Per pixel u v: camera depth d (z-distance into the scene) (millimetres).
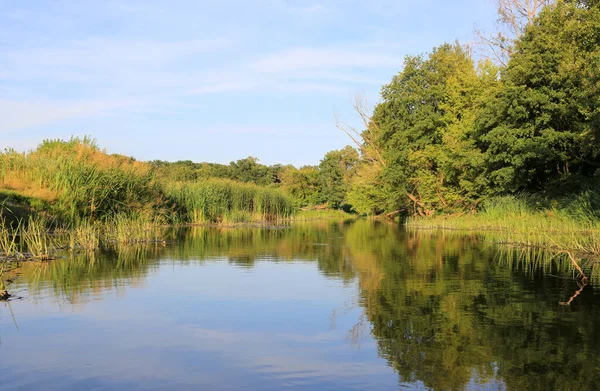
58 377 5742
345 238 26078
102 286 10969
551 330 7691
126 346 6887
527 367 6105
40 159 24438
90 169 24344
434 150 41500
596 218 21500
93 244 18125
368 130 58031
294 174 86062
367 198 58812
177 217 34938
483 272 13375
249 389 5457
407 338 7324
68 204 22406
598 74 23422
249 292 10609
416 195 47719
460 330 7719
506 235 25047
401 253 18312
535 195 31641
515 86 29234
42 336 7270
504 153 30328
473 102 38031
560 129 29797
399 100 44531
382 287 11281
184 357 6484
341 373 5953
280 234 28422
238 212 39125
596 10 25359
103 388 5441
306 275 12953
